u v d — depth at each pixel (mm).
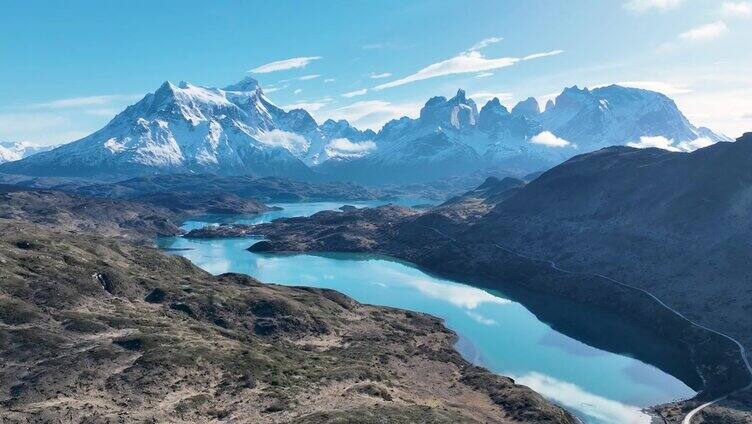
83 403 87438
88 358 100312
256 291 173250
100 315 120812
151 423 84188
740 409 123250
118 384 94500
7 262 131625
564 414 117938
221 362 108125
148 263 184625
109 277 146750
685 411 124562
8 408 84000
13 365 96062
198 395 95250
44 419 81312
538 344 171250
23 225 182625
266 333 147125
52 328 110000
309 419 85125
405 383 122312
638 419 123875
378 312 186125
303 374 111375
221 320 146875
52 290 124812
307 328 154500
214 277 194250
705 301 186500
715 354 155625
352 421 84500
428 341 165000
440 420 92938
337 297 191375
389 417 89750
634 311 197125
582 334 180875
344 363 127312
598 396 135625
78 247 166875
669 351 166000
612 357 161000
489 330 184375
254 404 94375
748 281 186875
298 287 199750
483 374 137125
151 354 104312
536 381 144250
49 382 91562
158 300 148625
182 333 121562
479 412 111375
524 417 111438
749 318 169375
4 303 112438
